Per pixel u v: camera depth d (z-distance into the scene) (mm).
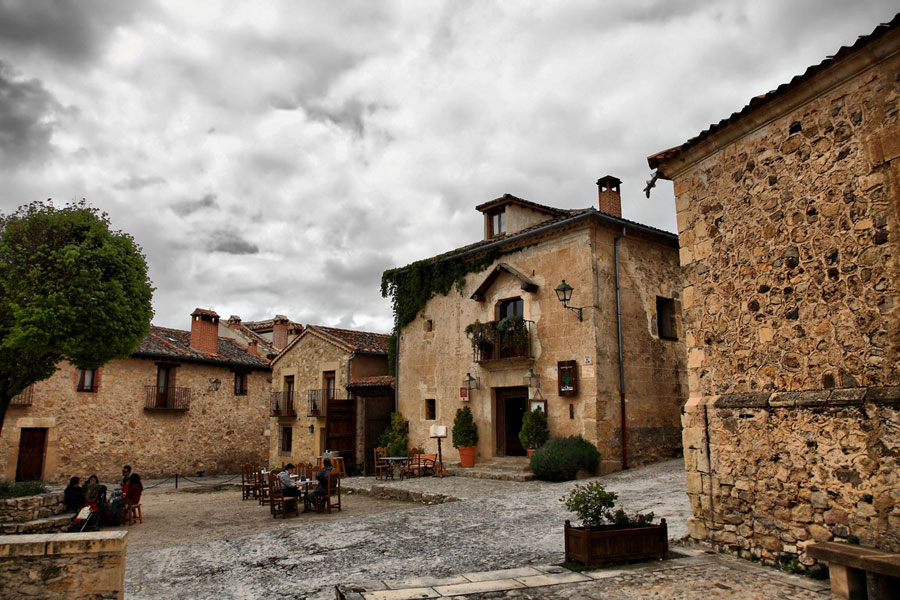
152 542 10156
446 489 13547
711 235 7469
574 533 6539
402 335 19812
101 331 11625
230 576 7211
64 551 6074
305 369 24000
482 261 17625
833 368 5812
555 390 15070
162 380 24703
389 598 5410
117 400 22859
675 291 16656
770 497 6285
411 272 19594
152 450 23719
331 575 6973
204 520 12523
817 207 6109
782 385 6336
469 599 5340
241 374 27766
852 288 5695
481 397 17000
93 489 11492
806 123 6297
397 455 18625
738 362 6918
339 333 24188
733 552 6680
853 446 5473
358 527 9805
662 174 8336
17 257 11141
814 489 5812
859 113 5762
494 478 14789
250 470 16828
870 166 5613
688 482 7383
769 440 6344
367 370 22672
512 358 15766
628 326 15188
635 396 14938
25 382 12078
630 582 5680
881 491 5199
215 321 27469
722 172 7371
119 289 11789
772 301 6539
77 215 11914
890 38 5363
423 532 9070
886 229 5430
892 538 5078
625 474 13516
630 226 15336
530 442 14883
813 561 5758
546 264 15852
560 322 15242
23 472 20078
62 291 11172
